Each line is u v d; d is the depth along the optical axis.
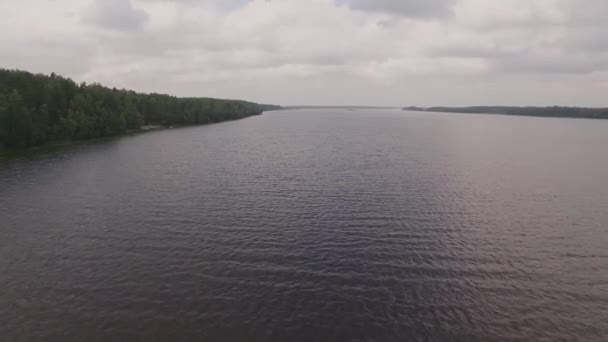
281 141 143.12
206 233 44.91
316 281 34.00
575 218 51.78
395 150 118.88
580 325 28.23
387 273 35.62
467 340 26.55
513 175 79.88
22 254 39.12
